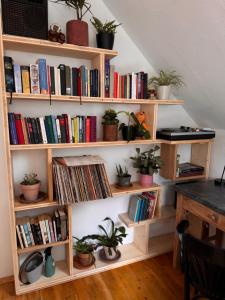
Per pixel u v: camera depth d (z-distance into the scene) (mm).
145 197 2027
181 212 1873
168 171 2166
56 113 1785
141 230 2131
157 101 1866
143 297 1686
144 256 2107
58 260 2004
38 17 1427
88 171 1695
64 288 1748
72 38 1532
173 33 1551
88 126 1713
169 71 1952
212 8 1191
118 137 1912
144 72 2035
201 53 1533
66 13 1688
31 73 1466
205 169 2256
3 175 1701
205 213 1611
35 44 1422
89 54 1671
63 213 1762
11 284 1778
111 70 1703
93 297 1672
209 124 2283
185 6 1301
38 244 1675
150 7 1496
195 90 1938
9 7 1353
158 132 2051
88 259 1910
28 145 1497
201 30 1366
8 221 1774
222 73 1562
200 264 1189
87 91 1646
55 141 1611
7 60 1388
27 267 1742
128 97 1815
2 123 1623
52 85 1533
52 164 1636
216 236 2057
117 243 1987
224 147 2152
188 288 1344
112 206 2143
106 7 1813
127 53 1965
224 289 1168
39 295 1676
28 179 1662
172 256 2168
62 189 1604
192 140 2033
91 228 2094
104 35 1623
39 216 1775
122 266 2012
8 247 1810
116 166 2096
